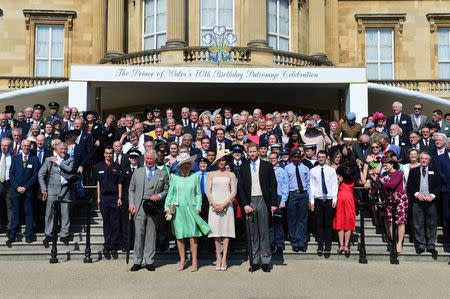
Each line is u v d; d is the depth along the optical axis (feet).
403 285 28.99
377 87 68.49
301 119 55.36
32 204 38.73
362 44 100.83
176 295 26.43
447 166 39.40
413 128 53.67
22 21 96.17
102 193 37.09
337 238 40.37
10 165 39.60
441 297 26.43
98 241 39.45
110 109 85.51
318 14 91.09
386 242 40.06
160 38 85.56
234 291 27.27
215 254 37.27
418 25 100.78
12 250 37.55
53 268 33.42
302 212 37.88
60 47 97.45
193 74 58.90
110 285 28.66
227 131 47.57
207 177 34.06
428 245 37.91
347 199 37.47
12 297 25.96
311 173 38.42
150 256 33.06
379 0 101.65
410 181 38.52
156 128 46.96
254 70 59.26
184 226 32.83
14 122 51.08
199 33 82.38
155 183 33.96
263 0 78.18
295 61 78.28
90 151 45.01
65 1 97.71
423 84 91.40
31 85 86.69
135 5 88.12
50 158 38.75
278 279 30.32
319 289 27.84
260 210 33.37
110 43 86.38
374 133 45.19
